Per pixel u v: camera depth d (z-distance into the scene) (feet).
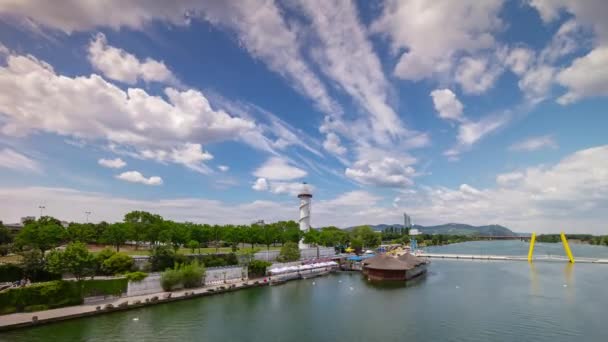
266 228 546.26
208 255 365.81
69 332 189.26
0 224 426.92
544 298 285.84
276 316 230.07
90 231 408.26
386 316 231.09
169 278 290.56
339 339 186.29
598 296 293.23
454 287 343.67
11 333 184.75
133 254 379.14
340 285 359.87
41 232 314.55
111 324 205.36
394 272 392.68
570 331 198.29
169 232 375.66
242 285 329.31
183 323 210.59
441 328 204.64
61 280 237.04
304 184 634.43
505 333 195.31
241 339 184.75
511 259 629.92
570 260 579.89
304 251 556.92
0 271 244.83
